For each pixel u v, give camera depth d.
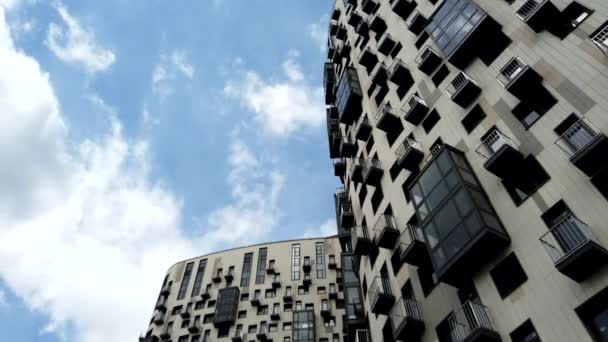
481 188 18.91
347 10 48.75
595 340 12.44
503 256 16.53
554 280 14.34
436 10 26.20
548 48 18.81
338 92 41.03
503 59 21.22
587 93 16.16
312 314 53.16
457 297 18.39
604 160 14.27
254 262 64.62
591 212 14.14
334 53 49.28
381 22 36.88
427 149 24.06
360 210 32.47
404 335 19.88
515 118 18.91
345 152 36.34
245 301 58.38
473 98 22.05
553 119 17.03
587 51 16.97
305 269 60.53
